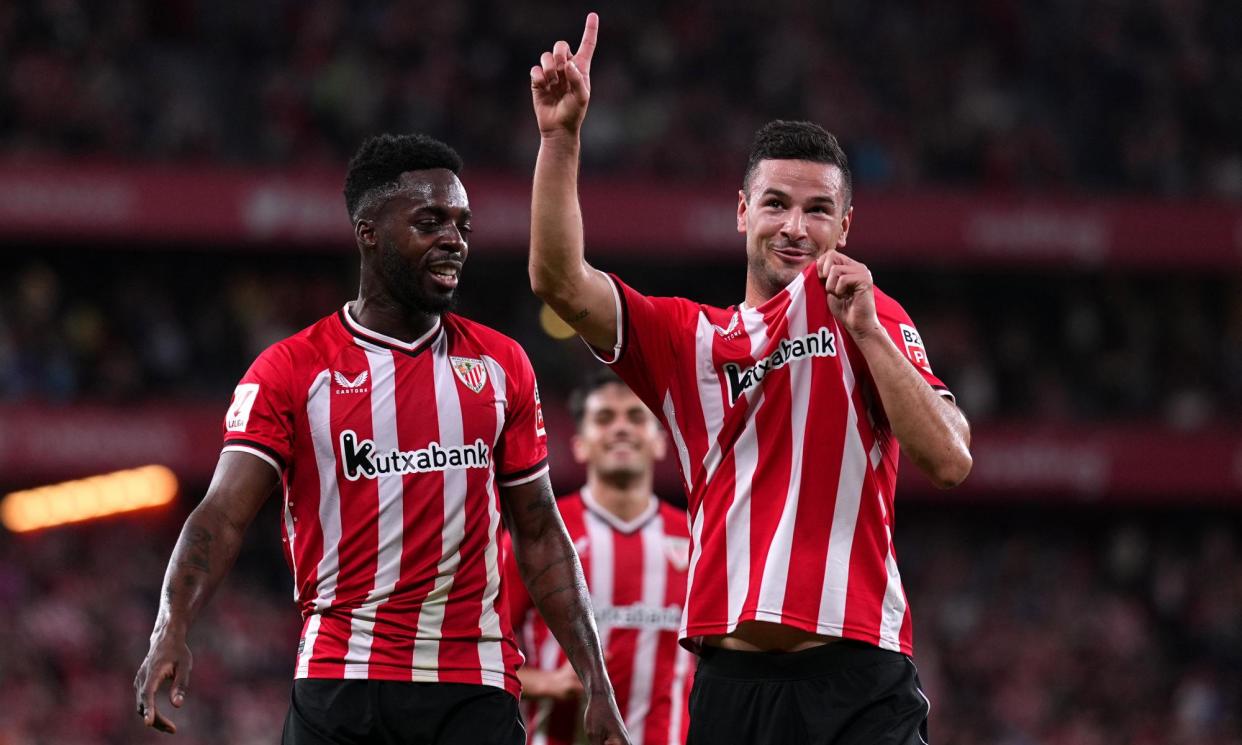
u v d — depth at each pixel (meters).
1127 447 66.56
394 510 14.29
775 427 13.86
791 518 13.65
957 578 65.06
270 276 66.44
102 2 63.69
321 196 61.97
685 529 23.30
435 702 14.19
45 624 48.88
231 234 61.19
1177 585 66.81
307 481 14.41
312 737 14.09
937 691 56.91
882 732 13.38
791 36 69.50
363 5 66.81
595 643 14.88
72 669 47.88
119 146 61.09
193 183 60.97
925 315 70.88
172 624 13.30
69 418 58.56
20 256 64.75
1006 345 70.19
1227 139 71.69
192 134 62.12
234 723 47.50
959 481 13.37
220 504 13.98
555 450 62.47
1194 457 66.75
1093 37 72.88
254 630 52.59
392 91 64.44
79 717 45.62
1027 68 72.00
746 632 13.79
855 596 13.55
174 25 64.56
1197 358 70.38
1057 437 66.44
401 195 14.55
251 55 65.19
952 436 13.18
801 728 13.60
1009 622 62.34
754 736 13.74
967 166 68.56
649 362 14.35
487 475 14.70
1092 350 70.62
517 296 67.06
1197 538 70.50
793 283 14.12
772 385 13.91
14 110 60.28
